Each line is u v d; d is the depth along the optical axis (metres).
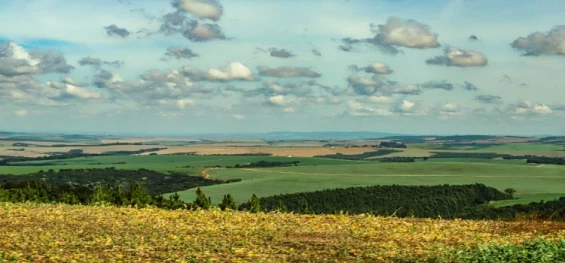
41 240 18.22
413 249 17.39
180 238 18.81
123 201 36.91
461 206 82.75
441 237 19.50
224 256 16.31
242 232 20.19
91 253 16.52
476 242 18.50
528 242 17.36
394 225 21.98
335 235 19.81
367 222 22.61
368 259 16.03
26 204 27.09
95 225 21.27
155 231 20.22
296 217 23.70
